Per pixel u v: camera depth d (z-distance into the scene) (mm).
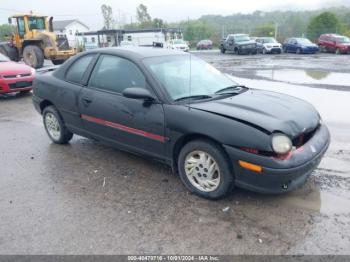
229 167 3539
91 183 4246
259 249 2967
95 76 4734
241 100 4012
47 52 17953
